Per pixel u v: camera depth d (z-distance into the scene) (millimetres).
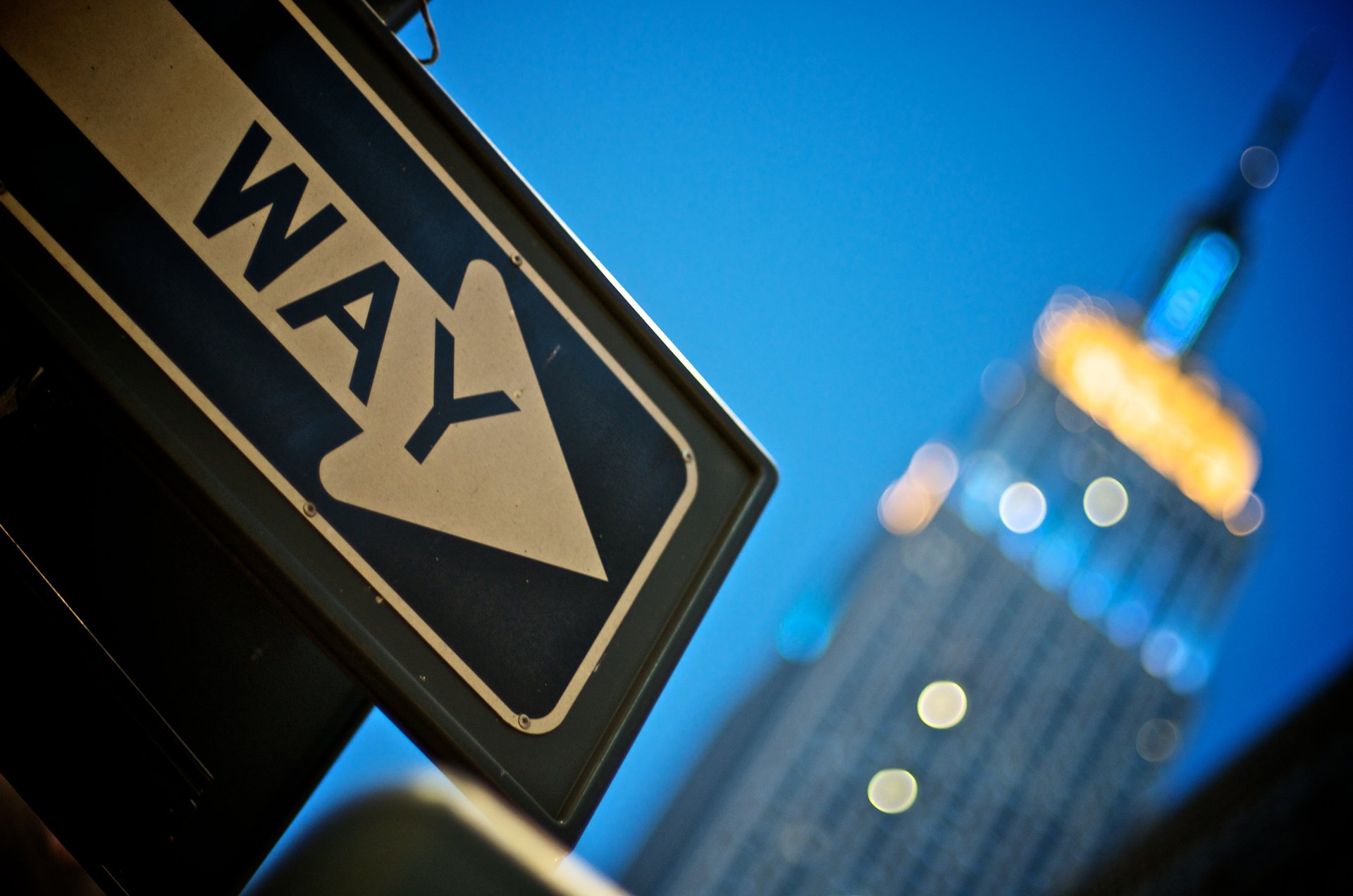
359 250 2314
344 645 2115
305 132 2314
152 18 2219
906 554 121188
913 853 111875
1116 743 113688
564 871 2432
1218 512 123438
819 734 117312
